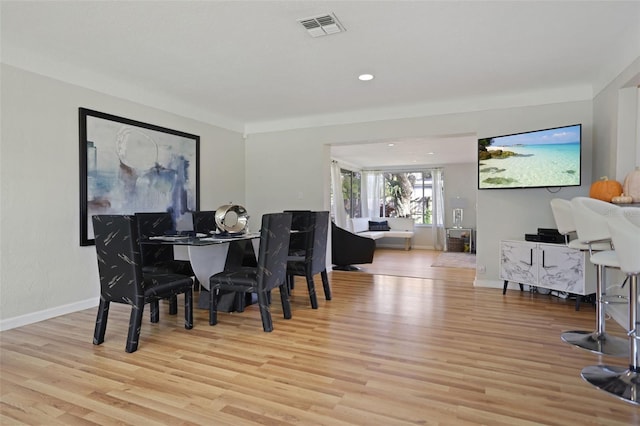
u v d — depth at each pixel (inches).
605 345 103.9
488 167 174.9
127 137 161.5
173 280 115.0
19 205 125.9
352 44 120.5
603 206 97.0
